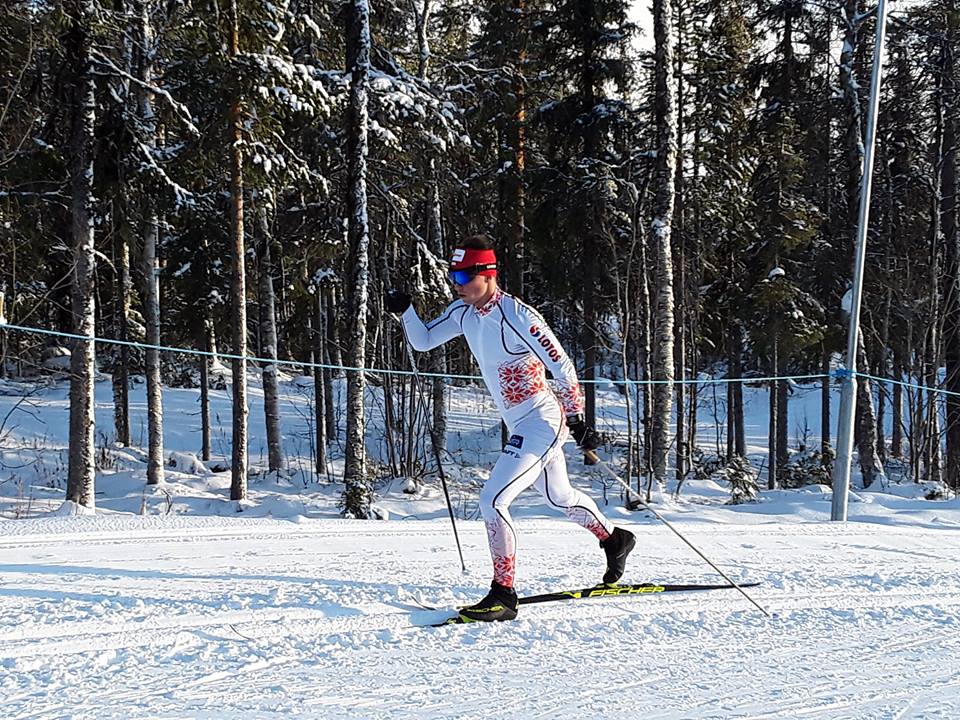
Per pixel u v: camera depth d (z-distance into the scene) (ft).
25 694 8.90
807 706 9.25
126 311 57.82
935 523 29.09
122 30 40.75
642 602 13.30
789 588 14.48
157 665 9.84
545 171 60.49
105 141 40.65
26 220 41.81
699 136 61.72
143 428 68.74
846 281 65.62
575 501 13.35
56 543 18.04
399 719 8.54
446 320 13.28
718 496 50.19
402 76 46.68
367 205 48.44
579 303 66.90
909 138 62.34
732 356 72.49
